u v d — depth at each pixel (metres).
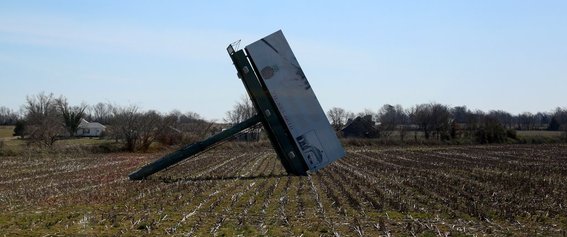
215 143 36.69
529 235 16.58
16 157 60.75
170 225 18.23
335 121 114.31
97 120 163.12
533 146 82.88
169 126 86.12
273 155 64.50
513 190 27.62
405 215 20.19
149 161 55.16
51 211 21.47
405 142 87.19
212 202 23.84
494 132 92.62
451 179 33.53
